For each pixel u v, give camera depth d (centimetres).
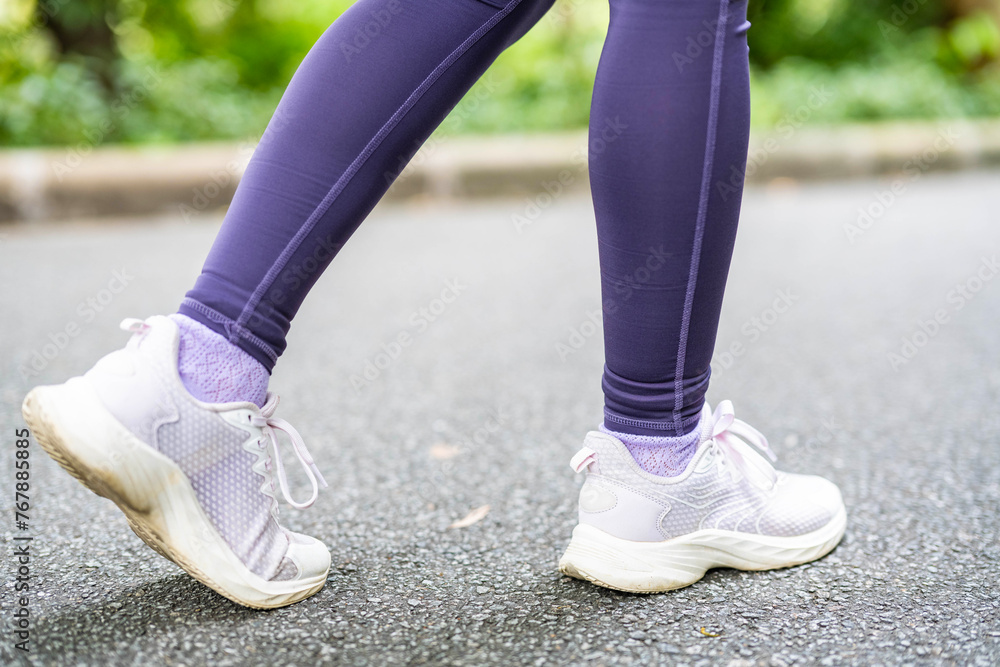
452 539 108
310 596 92
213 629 84
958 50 607
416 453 141
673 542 95
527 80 544
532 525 112
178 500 82
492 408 165
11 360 192
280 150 83
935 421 152
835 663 78
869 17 623
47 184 377
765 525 99
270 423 90
